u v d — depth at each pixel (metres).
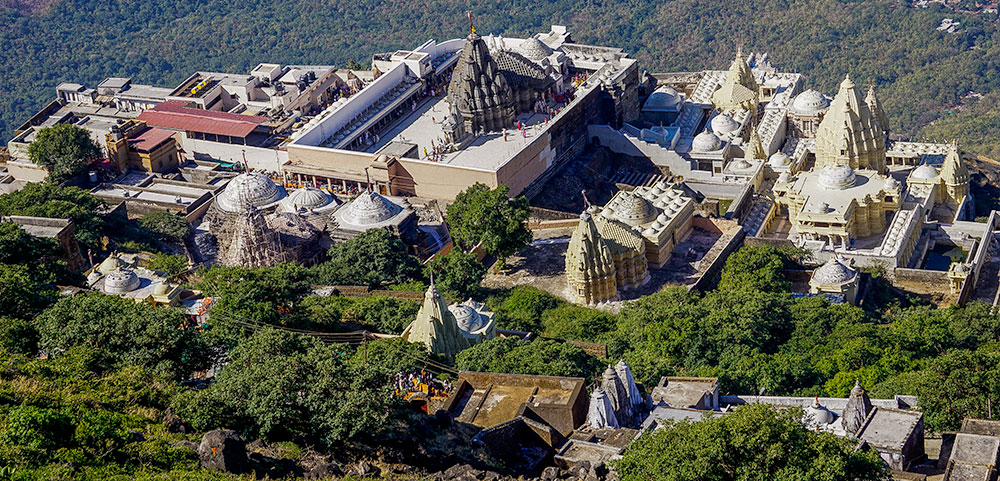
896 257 182.00
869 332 140.62
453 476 86.94
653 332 139.88
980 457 90.06
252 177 193.88
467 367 116.94
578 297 170.75
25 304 118.38
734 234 184.50
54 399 94.25
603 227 172.75
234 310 129.88
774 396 115.69
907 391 111.94
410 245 182.88
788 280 177.00
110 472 83.62
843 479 81.06
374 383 95.06
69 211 176.00
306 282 146.50
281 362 95.50
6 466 82.06
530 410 98.38
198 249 189.25
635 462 85.12
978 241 193.38
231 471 85.44
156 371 103.56
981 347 135.38
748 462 82.56
